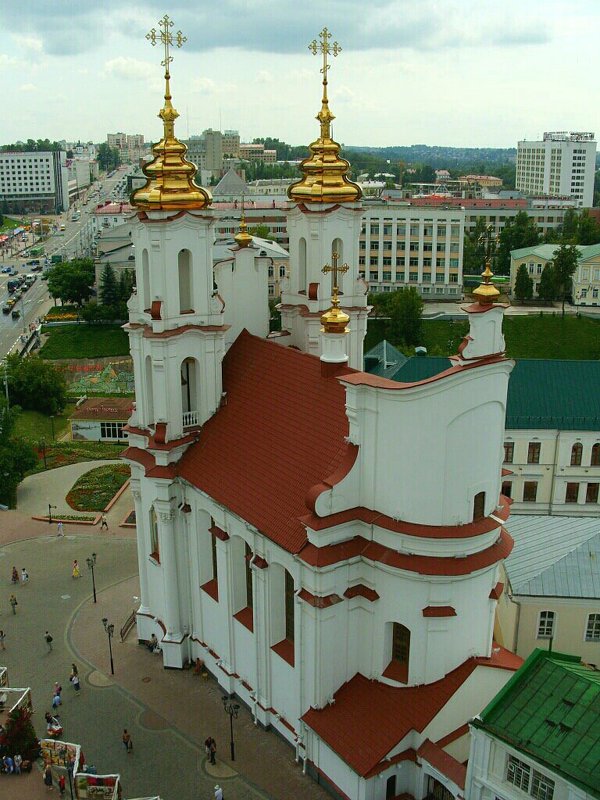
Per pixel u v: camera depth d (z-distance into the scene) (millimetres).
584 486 77812
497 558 40062
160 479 51031
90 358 150375
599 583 50156
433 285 185000
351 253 55875
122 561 71688
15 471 84438
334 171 54031
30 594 65938
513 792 32656
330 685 41719
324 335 45500
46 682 53906
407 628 40312
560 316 158000
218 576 49531
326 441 43500
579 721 31719
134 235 50688
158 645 56719
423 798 38562
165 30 47219
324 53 52844
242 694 49750
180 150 48562
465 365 37469
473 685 40250
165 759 45938
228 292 55719
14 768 45625
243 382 52312
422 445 38125
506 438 76812
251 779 43969
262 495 44688
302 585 41125
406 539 39219
